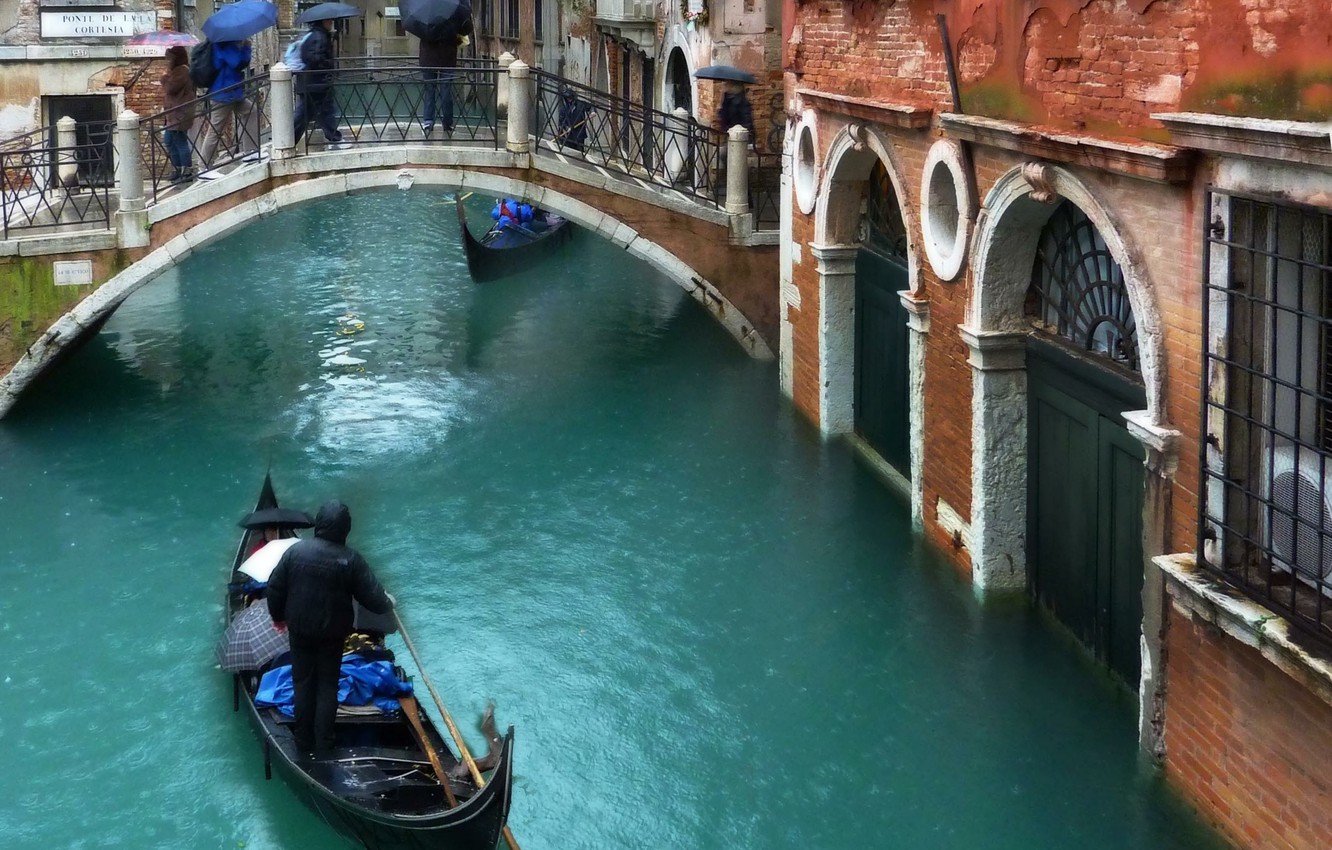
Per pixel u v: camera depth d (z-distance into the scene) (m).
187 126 12.42
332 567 6.24
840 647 7.82
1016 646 7.63
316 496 10.30
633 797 6.51
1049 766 6.56
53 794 6.68
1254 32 4.96
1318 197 4.70
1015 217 7.28
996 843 6.05
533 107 15.05
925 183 8.33
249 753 7.04
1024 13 6.79
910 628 7.95
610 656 7.83
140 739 7.17
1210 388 5.41
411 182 12.42
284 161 12.04
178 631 8.34
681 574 8.87
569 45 24.62
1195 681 5.81
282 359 13.67
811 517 9.66
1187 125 5.21
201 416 12.01
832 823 6.27
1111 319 6.83
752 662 7.73
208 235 11.95
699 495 10.16
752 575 8.81
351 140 12.73
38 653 8.05
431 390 12.73
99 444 11.31
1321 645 4.82
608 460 10.91
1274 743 5.24
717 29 15.98
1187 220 5.55
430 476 10.65
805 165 11.28
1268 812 5.32
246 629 7.14
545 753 6.86
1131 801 6.16
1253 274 5.22
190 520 9.91
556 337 14.48
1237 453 5.37
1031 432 7.74
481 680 7.59
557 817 6.35
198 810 6.57
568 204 12.71
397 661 7.80
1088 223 6.99
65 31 15.58
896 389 10.00
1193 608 5.55
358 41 40.31
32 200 13.28
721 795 6.52
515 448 11.23
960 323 8.06
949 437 8.42
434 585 8.77
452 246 19.22
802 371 11.72
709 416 11.86
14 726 7.28
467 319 15.24
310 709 6.32
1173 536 5.86
